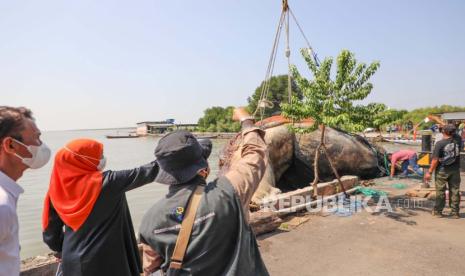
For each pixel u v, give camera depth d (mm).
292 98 8578
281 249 5410
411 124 49531
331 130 12953
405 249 5332
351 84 8312
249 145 1998
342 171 12695
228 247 1632
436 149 6852
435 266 4711
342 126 8047
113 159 40094
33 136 1959
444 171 6852
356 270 4645
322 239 5836
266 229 6137
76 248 2291
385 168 13789
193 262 1563
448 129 6754
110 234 2352
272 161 11844
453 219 6816
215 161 31734
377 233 6086
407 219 6883
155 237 1637
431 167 6984
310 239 5840
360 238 5852
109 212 2344
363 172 12867
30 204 15320
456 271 4555
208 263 1574
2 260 1667
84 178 2277
